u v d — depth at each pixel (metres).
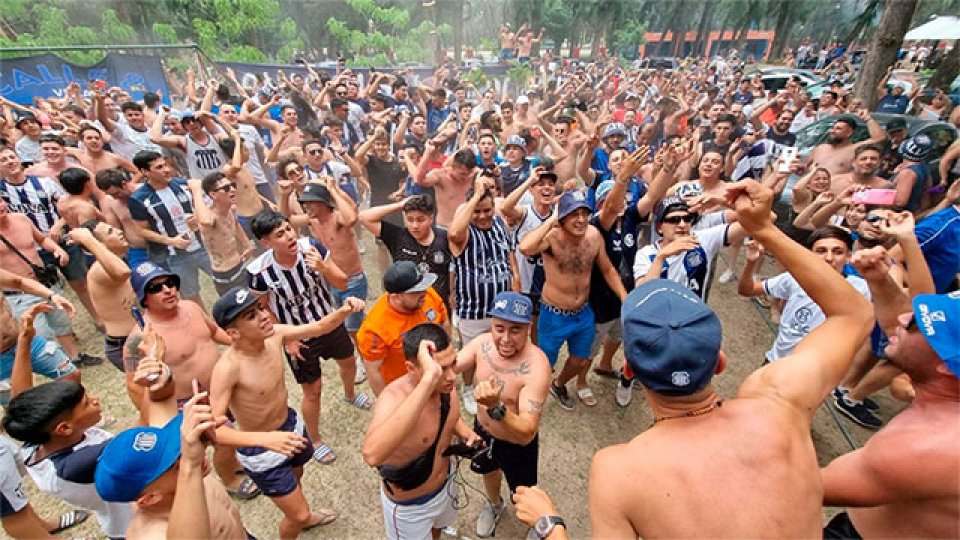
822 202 4.68
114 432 4.03
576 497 3.53
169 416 2.28
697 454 1.24
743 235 3.52
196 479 1.62
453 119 9.03
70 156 6.55
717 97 10.95
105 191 4.62
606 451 1.39
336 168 6.21
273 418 2.80
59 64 10.30
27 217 4.65
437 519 2.66
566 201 3.39
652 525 1.23
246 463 2.63
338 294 4.43
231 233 5.01
